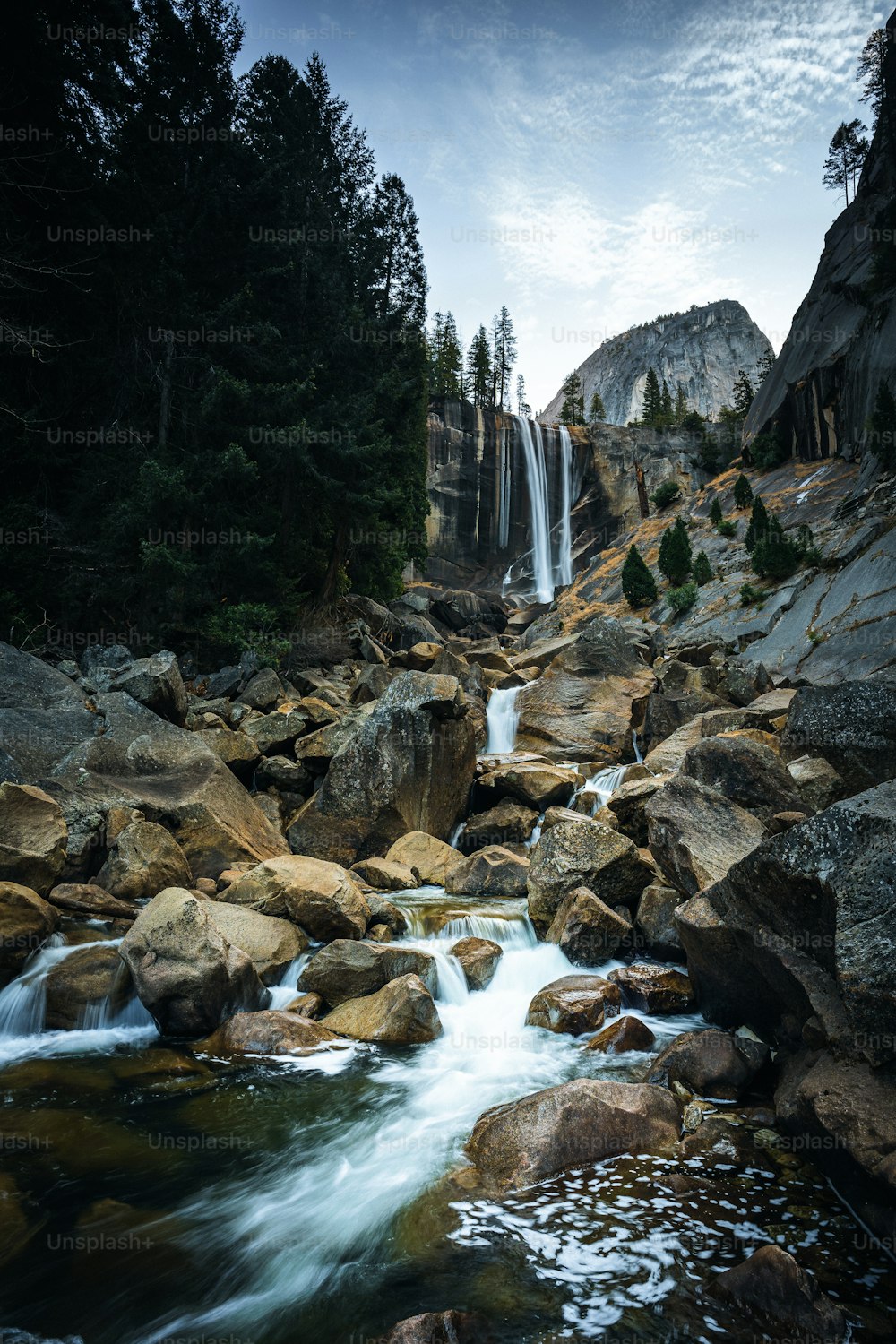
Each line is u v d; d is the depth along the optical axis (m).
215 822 10.89
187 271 23.02
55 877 8.95
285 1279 3.96
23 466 20.30
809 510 35.72
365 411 24.39
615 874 9.47
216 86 23.58
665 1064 6.08
